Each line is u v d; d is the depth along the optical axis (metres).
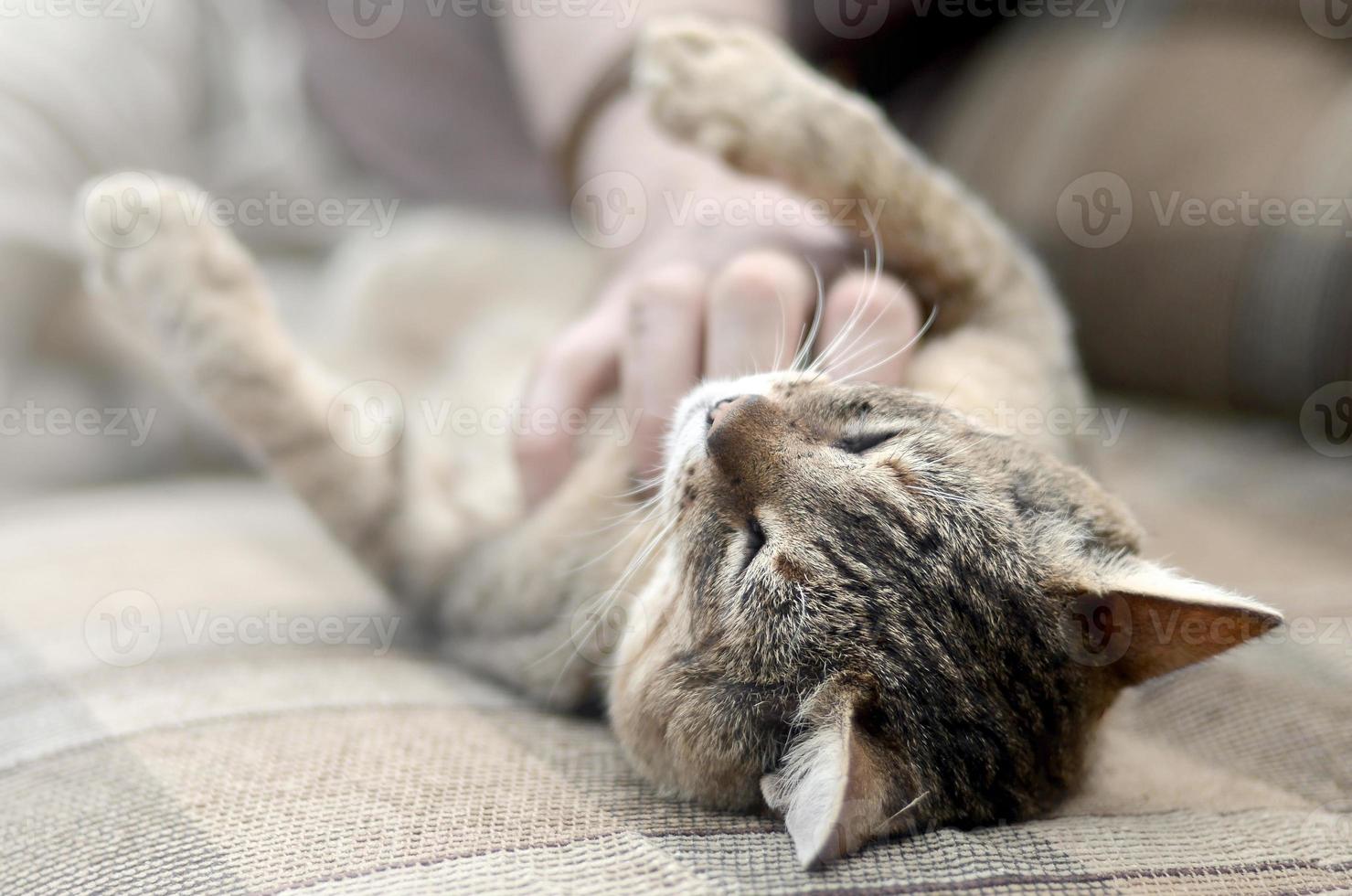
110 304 0.55
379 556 0.54
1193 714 0.47
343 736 0.44
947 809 0.41
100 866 0.39
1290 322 0.60
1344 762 0.44
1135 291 0.64
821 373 0.47
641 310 0.49
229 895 0.38
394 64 0.79
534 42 0.63
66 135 0.80
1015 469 0.45
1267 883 0.39
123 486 0.79
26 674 0.48
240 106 0.99
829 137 0.51
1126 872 0.39
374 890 0.38
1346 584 0.52
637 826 0.40
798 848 0.39
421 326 0.77
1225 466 0.61
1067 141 0.67
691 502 0.45
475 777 0.42
